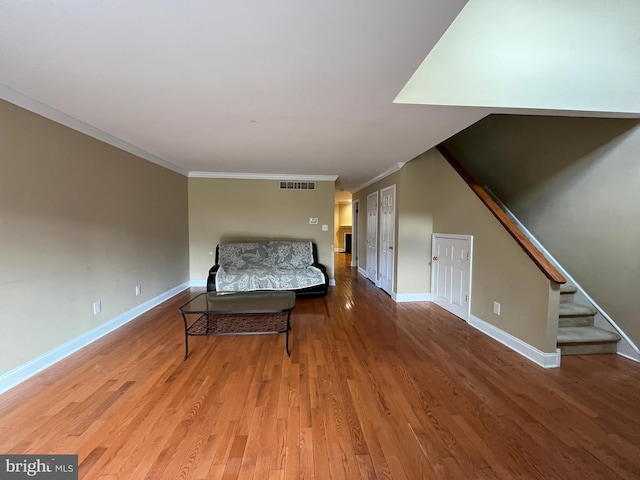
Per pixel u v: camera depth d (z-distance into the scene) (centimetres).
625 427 170
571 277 309
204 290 505
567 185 310
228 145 339
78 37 142
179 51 155
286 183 546
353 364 247
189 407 186
